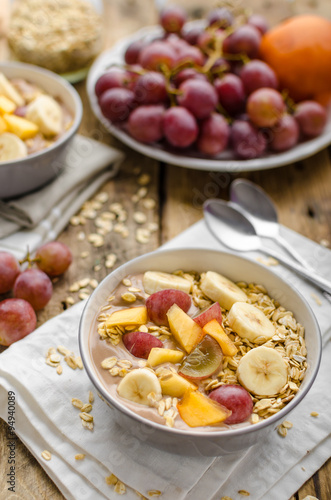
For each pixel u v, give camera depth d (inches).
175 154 28.9
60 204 27.5
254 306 22.2
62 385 21.6
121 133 29.3
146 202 28.5
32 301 23.6
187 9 37.3
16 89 28.6
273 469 20.7
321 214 28.2
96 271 25.8
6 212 26.8
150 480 20.1
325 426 21.5
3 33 34.5
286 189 29.2
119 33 35.8
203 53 30.6
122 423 19.7
